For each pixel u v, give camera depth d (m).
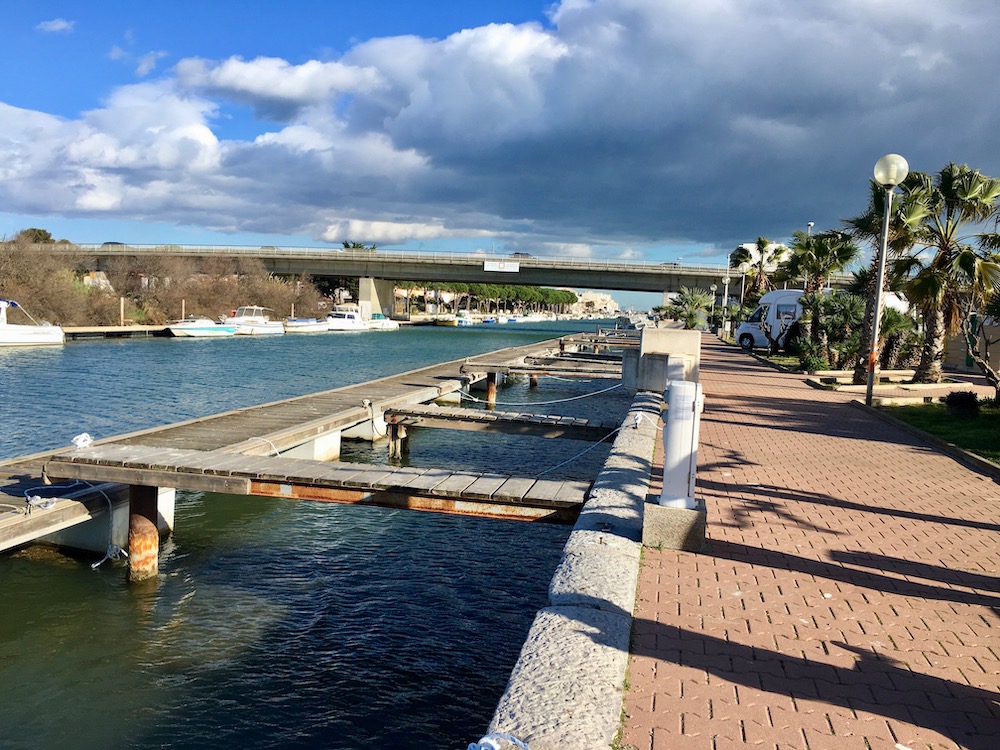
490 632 8.80
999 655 4.48
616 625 4.54
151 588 9.63
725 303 66.44
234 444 12.52
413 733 6.80
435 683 7.65
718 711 3.72
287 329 69.50
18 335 43.06
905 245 23.02
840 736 3.54
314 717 6.96
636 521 6.73
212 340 56.62
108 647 8.05
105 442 12.64
